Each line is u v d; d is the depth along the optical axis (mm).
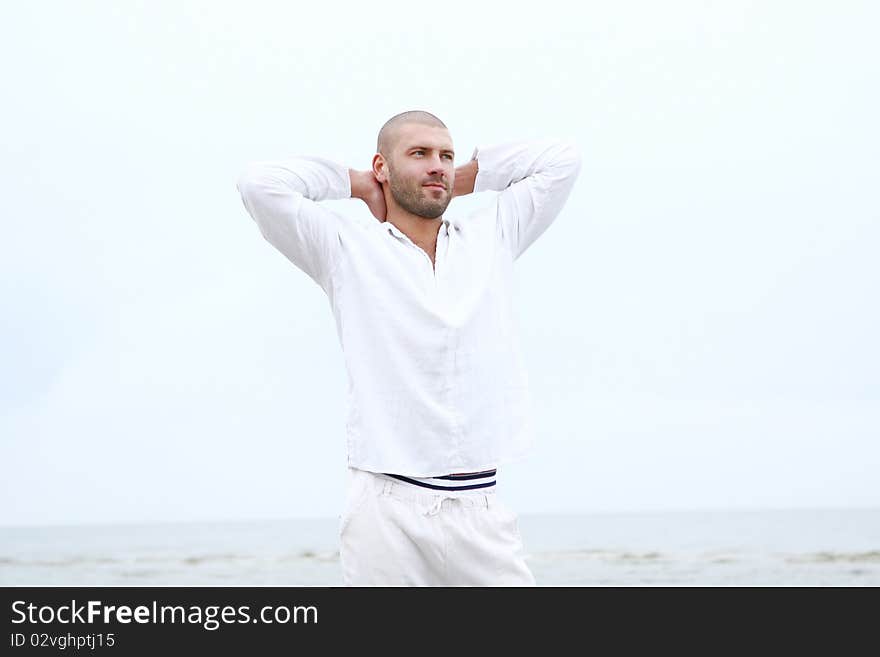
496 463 6789
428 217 6996
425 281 6883
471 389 6742
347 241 6961
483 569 6734
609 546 45844
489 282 7039
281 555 44875
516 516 7012
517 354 7148
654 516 65875
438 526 6625
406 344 6727
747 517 61406
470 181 7586
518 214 7469
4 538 57781
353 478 6832
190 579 35281
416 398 6648
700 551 42500
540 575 34250
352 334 6879
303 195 7078
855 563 36125
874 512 63562
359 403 6754
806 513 64125
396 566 6609
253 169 6871
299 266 7180
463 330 6742
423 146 6895
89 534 59438
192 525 65812
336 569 38375
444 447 6648
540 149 7555
